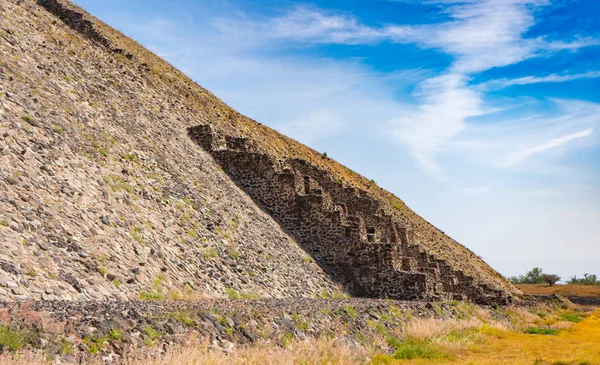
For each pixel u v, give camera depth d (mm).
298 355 15836
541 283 140250
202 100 53344
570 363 20312
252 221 33375
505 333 30469
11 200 16875
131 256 19547
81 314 12023
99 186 22234
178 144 35469
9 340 9703
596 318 49812
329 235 37594
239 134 50969
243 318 16062
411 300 35656
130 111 33406
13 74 24641
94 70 34375
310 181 43344
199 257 23984
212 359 12477
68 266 16219
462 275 50094
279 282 28078
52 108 24938
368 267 36750
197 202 29062
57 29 35844
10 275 13875
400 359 19906
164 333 12867
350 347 18984
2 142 19281
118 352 11234
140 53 59188
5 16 30156
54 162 20969
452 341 24562
